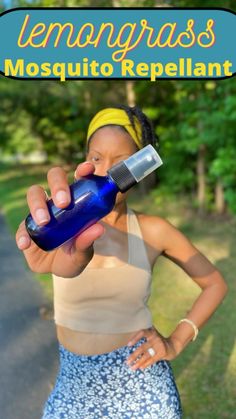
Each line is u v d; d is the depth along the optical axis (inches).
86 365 47.9
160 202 307.1
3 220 311.7
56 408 49.9
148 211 289.3
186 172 290.0
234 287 152.6
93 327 47.4
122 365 47.4
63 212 30.2
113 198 31.8
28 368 114.0
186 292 152.8
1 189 485.4
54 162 784.9
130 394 47.7
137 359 45.8
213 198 277.6
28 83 442.9
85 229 31.1
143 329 47.7
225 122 227.9
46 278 179.9
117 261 46.8
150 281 49.2
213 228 236.1
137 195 352.5
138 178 31.7
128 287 46.9
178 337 48.3
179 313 135.8
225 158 227.0
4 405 99.4
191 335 49.2
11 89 493.7
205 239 214.8
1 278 184.2
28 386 106.3
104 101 395.2
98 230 29.9
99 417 48.7
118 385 47.6
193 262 50.6
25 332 134.0
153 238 49.4
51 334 132.3
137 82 315.3
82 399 48.7
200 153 265.1
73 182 32.5
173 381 50.9
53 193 29.5
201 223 248.2
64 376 50.2
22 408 98.2
